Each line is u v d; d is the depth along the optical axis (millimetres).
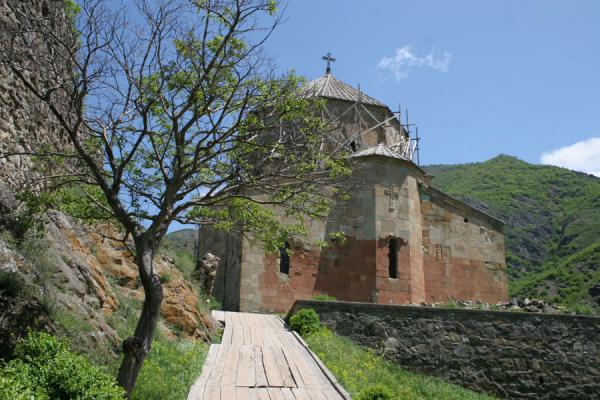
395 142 26953
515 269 52562
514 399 16234
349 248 21953
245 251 21469
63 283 9953
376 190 22234
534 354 16672
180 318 13695
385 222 22016
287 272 22328
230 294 23531
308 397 10312
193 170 9344
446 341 16703
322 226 22203
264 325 17266
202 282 18141
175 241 50125
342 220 22266
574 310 19891
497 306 21109
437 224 24188
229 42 9844
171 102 9703
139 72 9672
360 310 17031
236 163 10078
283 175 10398
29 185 10062
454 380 16312
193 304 14891
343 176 12852
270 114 10430
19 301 8281
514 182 71500
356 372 12984
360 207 22234
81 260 11227
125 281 13430
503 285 24656
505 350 16688
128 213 9242
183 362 11188
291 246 21828
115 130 9461
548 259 54250
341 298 21453
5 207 9812
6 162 10695
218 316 18062
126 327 11141
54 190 10312
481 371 16438
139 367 8008
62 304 9391
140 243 8719
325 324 16938
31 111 11477
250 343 14422
